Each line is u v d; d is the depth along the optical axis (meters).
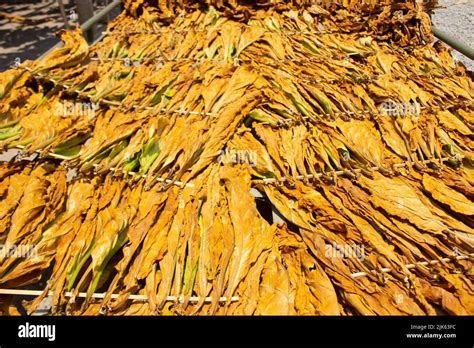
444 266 3.12
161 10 6.33
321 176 3.79
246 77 4.54
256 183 3.70
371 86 4.79
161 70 4.85
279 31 5.77
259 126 4.14
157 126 3.98
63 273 2.98
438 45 5.90
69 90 4.40
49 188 3.47
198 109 4.34
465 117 4.51
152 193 3.47
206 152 3.77
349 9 6.48
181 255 3.11
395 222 3.40
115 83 4.74
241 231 3.17
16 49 9.24
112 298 2.93
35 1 12.62
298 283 3.00
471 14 10.96
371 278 3.04
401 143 4.15
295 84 4.62
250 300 2.84
